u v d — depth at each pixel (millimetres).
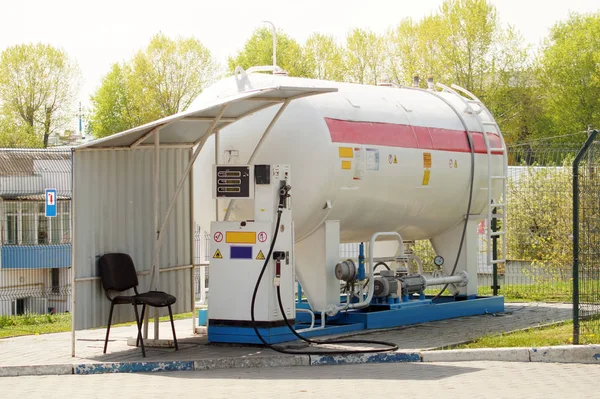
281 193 10641
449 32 47281
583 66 51625
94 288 10375
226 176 10758
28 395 8125
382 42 50125
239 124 11625
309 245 11984
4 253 29547
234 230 10734
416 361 9930
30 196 31234
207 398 7754
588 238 11164
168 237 11633
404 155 12758
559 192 19672
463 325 12922
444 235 14789
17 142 52406
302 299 13875
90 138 59625
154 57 53281
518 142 53250
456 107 14539
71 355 10250
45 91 54656
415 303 13258
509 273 19891
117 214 10742
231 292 10742
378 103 12922
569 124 51812
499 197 15188
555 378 8656
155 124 10031
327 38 51156
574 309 10148
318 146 11344
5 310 28859
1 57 54500
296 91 10195
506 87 49312
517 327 12648
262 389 8195
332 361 9859
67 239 31172
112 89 58844
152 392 8133
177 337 11891
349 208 12062
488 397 7617
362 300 12320
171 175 11703
